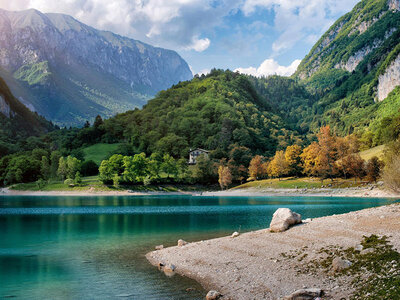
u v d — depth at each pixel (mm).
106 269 29938
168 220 66312
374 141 186000
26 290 24531
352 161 143500
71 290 24375
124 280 26531
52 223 63125
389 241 25562
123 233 50656
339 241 28609
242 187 183625
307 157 160125
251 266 27297
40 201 127688
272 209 88625
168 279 26516
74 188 183875
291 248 29766
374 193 121938
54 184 194875
